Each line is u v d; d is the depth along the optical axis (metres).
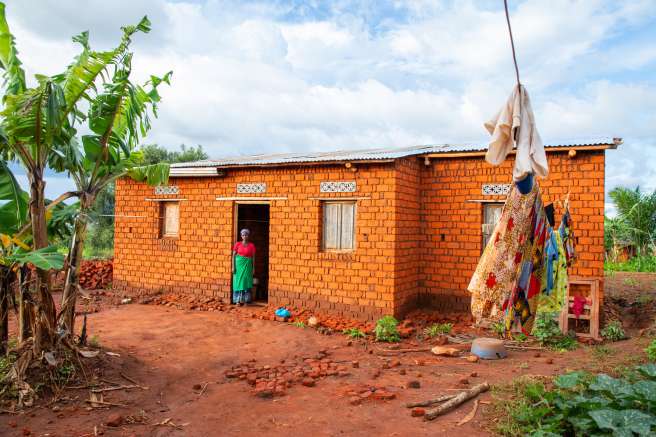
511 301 5.30
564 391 5.70
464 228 11.08
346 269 10.74
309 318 10.55
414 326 10.16
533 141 4.89
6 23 6.14
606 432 4.66
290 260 11.41
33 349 6.29
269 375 7.22
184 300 12.42
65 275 6.83
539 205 5.36
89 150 6.79
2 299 6.73
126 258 13.70
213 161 13.65
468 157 11.02
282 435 5.25
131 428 5.43
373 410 5.84
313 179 11.14
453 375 7.16
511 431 4.98
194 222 12.74
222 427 5.48
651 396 4.98
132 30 6.37
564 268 6.59
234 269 12.15
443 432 5.17
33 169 6.19
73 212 7.12
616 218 20.05
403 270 10.73
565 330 9.41
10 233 6.12
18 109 5.78
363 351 8.66
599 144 9.59
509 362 7.91
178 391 6.62
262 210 14.91
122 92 6.58
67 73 6.41
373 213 10.47
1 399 5.83
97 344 7.73
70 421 5.52
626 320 10.77
